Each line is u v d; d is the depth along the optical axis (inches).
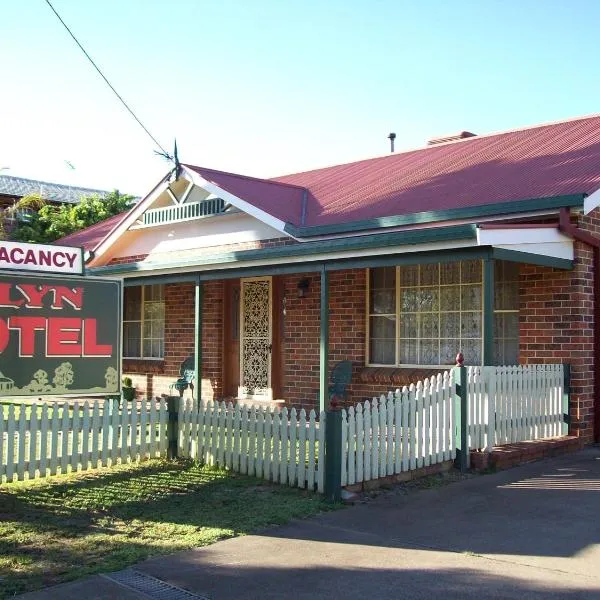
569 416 407.5
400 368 489.7
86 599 196.2
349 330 513.7
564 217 391.2
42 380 351.3
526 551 229.3
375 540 243.3
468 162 549.3
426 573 212.1
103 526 261.4
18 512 279.7
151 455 370.6
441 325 475.8
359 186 583.8
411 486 315.3
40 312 354.6
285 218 518.0
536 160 494.0
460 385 345.4
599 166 433.7
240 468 343.6
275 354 559.2
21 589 203.0
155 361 641.0
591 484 317.1
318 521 266.2
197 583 207.5
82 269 375.2
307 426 312.3
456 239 365.4
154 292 655.1
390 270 501.0
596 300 415.8
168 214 599.8
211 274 490.0
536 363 421.7
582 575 207.6
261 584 206.4
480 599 192.4
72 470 341.4
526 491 305.1
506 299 443.5
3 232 848.9
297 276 545.3
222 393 586.2
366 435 307.3
